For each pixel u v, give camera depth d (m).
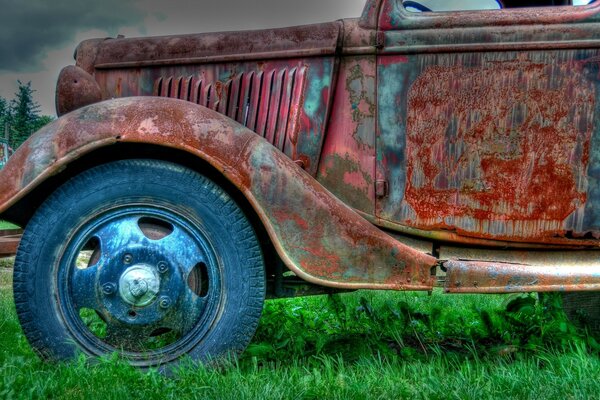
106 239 2.32
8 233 3.69
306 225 2.33
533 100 2.52
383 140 2.60
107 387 1.98
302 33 2.66
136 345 2.32
